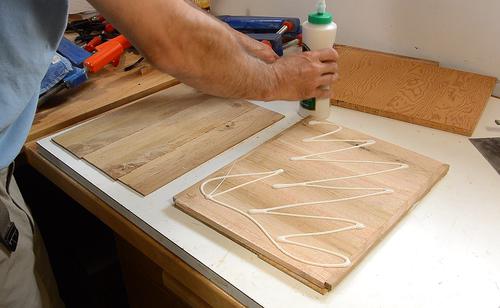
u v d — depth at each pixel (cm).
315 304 56
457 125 87
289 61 83
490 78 101
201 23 65
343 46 121
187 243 65
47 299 94
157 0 60
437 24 105
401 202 68
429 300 56
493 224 67
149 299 101
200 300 69
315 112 91
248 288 58
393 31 112
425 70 106
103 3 58
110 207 76
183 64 66
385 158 78
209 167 80
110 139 88
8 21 59
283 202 69
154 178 78
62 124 95
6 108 65
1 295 81
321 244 61
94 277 114
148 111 98
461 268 60
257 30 123
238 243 64
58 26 65
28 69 64
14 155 76
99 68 110
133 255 96
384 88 100
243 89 76
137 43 63
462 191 73
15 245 79
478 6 97
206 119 94
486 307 55
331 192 71
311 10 127
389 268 60
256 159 79
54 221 128
